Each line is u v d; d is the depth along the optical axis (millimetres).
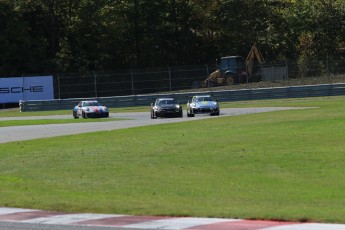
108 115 139500
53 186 44625
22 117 154375
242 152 59156
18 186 44875
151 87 195250
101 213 33156
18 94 199125
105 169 53312
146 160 57719
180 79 195750
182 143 69562
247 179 44375
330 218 29062
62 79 196875
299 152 56938
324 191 38250
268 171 47719
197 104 127812
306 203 34000
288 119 95188
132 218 31266
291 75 191000
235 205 34000
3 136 94625
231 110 140375
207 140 71125
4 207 36094
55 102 185875
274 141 66250
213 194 38531
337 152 55812
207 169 50281
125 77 195250
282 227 27578
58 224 30562
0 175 52344
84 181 46750
